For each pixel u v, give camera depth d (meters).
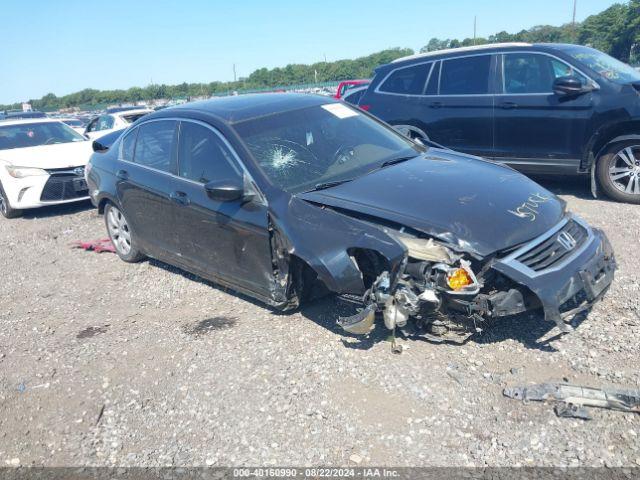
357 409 3.29
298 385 3.57
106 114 14.33
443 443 2.97
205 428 3.31
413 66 8.14
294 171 4.32
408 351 3.77
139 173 5.45
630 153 6.52
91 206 9.59
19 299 5.61
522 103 7.08
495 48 7.41
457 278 3.34
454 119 7.68
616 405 3.06
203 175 4.70
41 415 3.64
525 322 3.97
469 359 3.63
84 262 6.55
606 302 4.17
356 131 4.98
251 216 4.19
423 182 4.07
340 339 4.02
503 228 3.52
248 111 4.87
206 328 4.48
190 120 5.00
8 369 4.21
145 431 3.36
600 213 6.34
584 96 6.67
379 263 3.67
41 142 10.00
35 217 9.13
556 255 3.56
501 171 4.43
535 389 3.23
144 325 4.70
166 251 5.40
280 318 4.46
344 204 3.84
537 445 2.88
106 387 3.85
